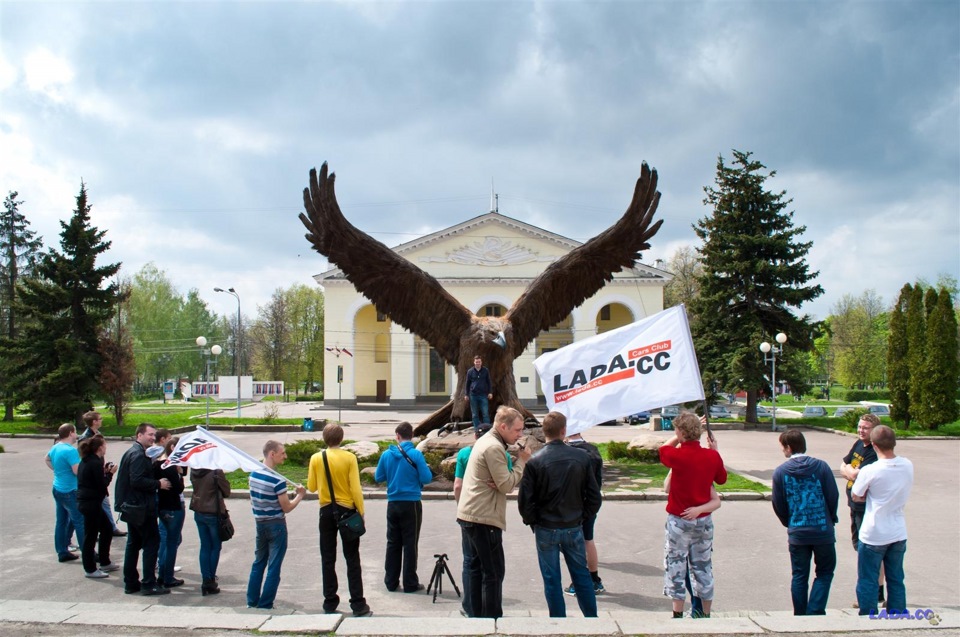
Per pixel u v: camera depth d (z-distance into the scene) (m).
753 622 4.76
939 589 7.07
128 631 4.76
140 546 7.03
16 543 9.34
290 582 7.43
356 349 54.69
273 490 6.39
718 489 12.56
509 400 14.10
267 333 77.19
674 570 5.54
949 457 19.47
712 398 35.12
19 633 4.73
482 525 5.53
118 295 31.05
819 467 5.66
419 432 14.84
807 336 33.25
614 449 17.09
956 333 27.44
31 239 39.12
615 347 7.11
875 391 67.44
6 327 38.50
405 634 4.60
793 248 33.31
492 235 51.75
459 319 13.71
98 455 7.72
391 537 7.08
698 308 34.62
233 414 41.28
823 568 5.55
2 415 38.84
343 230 12.12
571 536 5.29
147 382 76.75
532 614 6.27
